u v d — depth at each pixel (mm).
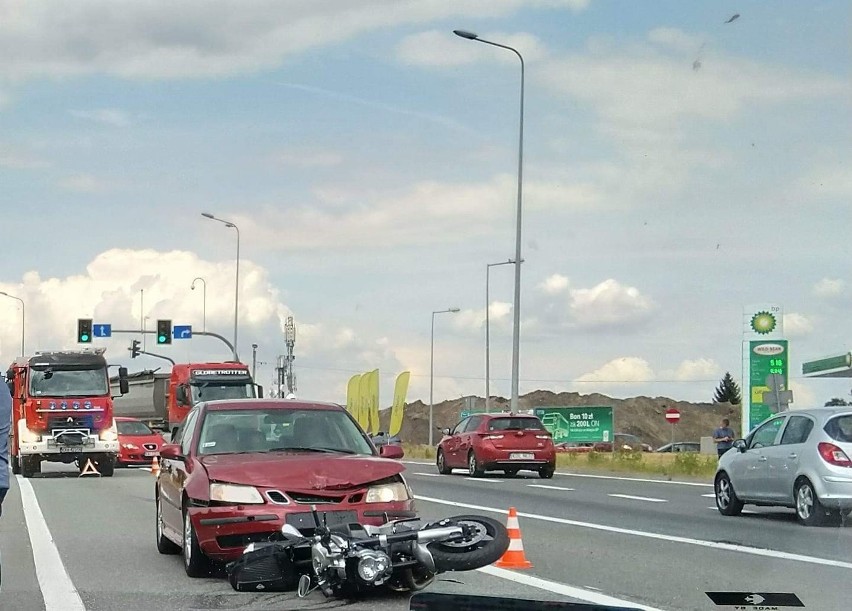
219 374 46000
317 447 11844
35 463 33844
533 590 10688
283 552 9938
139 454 39625
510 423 31125
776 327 44344
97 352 35094
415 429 126500
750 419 44469
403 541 9688
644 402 126812
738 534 15727
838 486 16281
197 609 9703
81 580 11383
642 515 18781
